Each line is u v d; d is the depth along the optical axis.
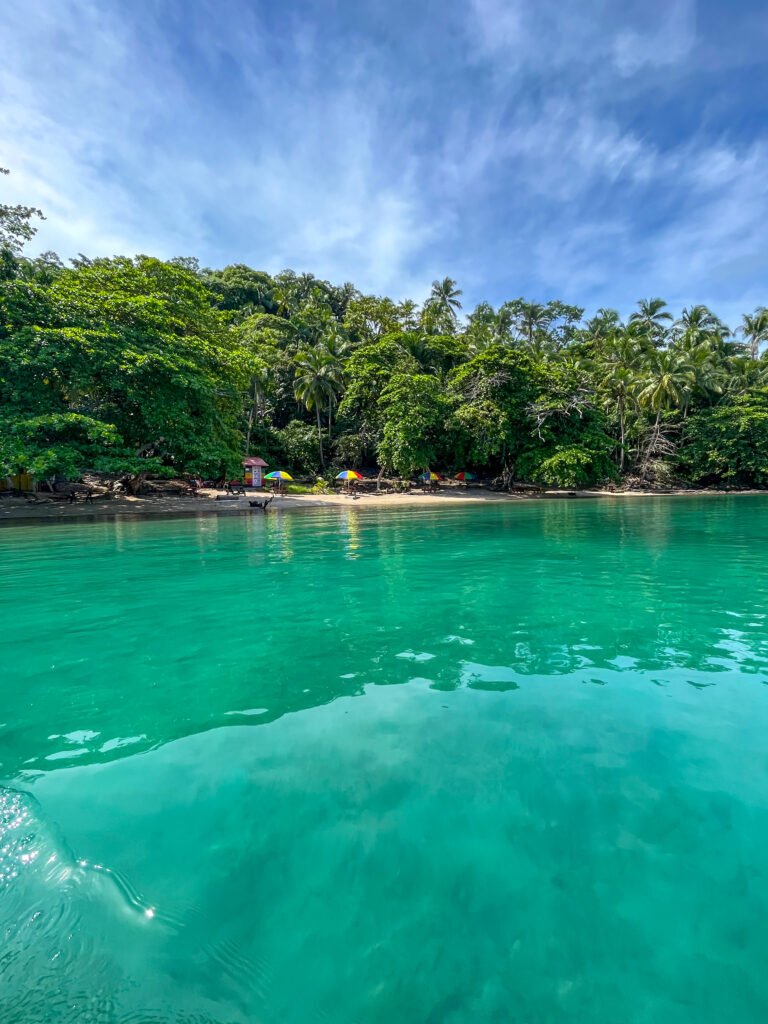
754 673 4.27
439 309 56.12
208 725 3.44
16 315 18.91
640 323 52.81
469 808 2.60
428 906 2.04
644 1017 1.65
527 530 14.84
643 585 7.48
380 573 8.38
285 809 2.59
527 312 58.56
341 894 2.10
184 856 2.28
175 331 25.92
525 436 38.50
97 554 10.38
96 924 1.94
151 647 4.89
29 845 2.32
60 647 4.88
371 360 42.09
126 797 2.69
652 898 2.08
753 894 2.11
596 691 3.95
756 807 2.61
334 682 4.11
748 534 13.68
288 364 46.69
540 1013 1.65
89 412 21.75
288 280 66.81
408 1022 1.62
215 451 23.45
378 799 2.67
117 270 25.25
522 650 4.81
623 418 44.03
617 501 30.52
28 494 23.58
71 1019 1.61
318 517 19.56
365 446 43.53
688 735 3.30
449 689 3.98
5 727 3.41
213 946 1.87
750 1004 1.69
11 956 1.81
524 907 2.04
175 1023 1.61
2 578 7.99
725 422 43.78
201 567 8.95
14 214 19.27
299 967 1.80
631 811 2.58
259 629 5.43
